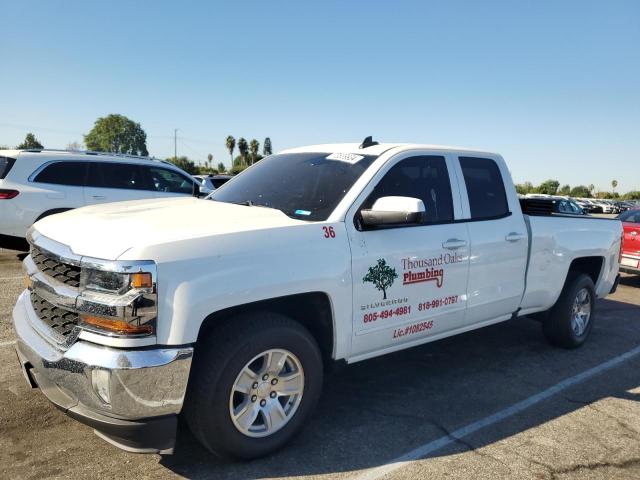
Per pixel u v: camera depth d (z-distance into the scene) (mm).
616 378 4820
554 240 5105
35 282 3092
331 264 3307
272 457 3201
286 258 3107
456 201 4301
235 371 2908
